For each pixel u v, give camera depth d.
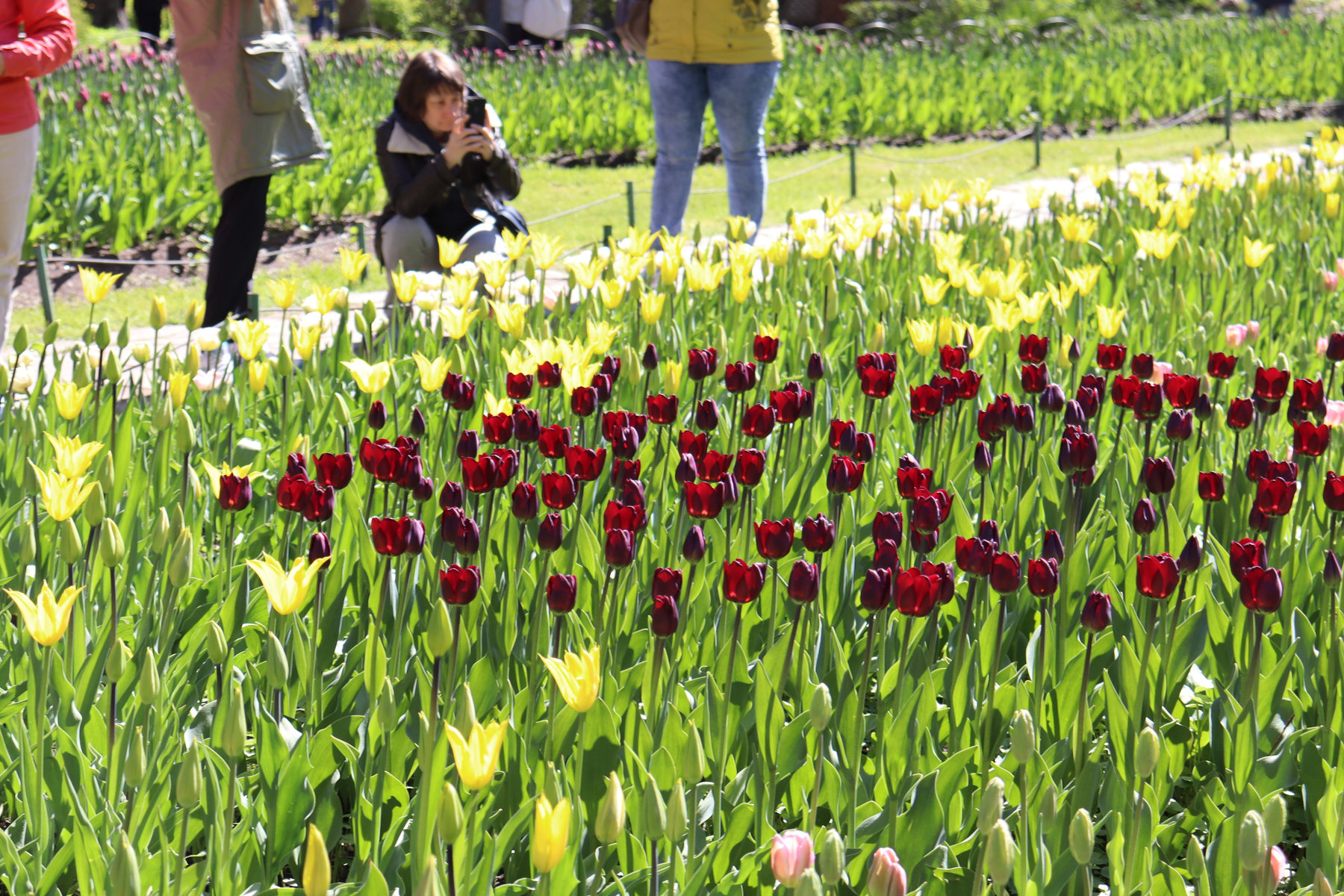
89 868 1.84
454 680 2.23
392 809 2.12
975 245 6.23
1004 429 3.02
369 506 2.96
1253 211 6.79
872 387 3.21
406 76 6.39
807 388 4.23
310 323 3.71
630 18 7.44
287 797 2.03
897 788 2.11
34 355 3.92
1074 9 27.23
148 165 9.30
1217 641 2.60
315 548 2.29
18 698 2.35
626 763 2.05
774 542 2.22
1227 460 3.71
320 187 9.91
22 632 2.49
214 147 6.03
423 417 3.21
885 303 5.12
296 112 6.17
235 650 2.58
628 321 4.95
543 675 2.33
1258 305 5.33
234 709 1.79
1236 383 4.26
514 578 2.51
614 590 2.37
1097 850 2.28
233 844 1.93
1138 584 2.14
